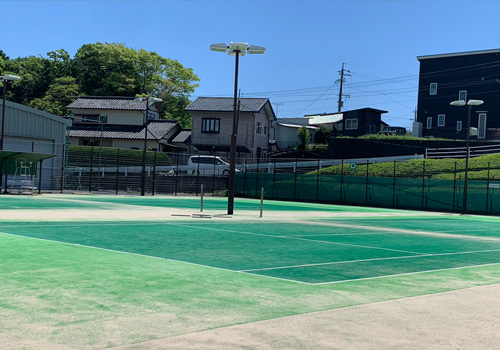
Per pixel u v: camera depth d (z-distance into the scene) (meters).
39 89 77.50
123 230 14.97
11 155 31.44
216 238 14.06
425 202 37.25
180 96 78.06
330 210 31.95
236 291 7.49
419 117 65.94
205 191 46.03
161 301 6.65
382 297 7.52
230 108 62.75
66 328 5.36
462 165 44.56
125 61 74.50
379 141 58.47
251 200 40.88
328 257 11.48
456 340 5.43
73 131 62.31
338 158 60.28
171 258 10.28
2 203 24.41
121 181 44.03
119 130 62.91
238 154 62.56
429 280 9.14
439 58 64.50
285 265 10.11
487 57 61.38
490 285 8.79
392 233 18.16
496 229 22.30
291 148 66.62
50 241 11.86
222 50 22.34
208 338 5.19
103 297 6.73
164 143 62.97
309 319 6.06
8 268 8.40
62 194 35.88
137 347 4.85
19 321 5.53
